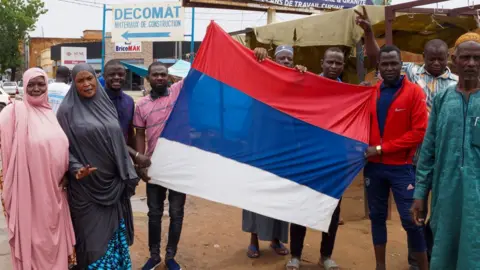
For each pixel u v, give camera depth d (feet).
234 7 38.14
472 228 9.45
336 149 13.69
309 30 23.35
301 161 13.87
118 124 12.21
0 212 19.92
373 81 29.91
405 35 29.12
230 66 14.19
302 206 13.74
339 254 16.21
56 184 11.39
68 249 11.76
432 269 10.27
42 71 11.71
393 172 12.80
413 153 12.80
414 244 12.69
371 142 13.38
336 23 22.16
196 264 15.34
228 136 14.10
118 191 12.05
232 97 14.15
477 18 22.68
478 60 9.58
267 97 14.12
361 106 13.94
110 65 13.48
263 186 13.88
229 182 13.93
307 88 14.06
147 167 14.01
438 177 10.27
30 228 11.22
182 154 14.02
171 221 14.37
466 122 9.70
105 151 11.70
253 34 29.25
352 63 30.99
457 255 9.96
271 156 13.99
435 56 14.28
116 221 12.22
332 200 13.65
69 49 62.80
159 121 14.11
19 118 11.27
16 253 11.27
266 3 38.37
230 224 19.83
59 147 11.30
